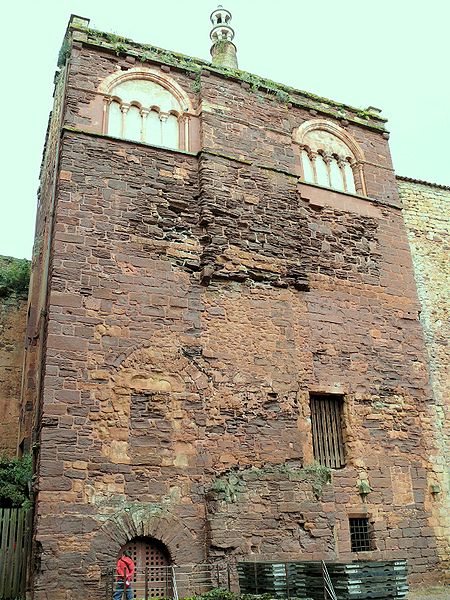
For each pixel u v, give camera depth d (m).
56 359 12.91
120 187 15.19
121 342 13.67
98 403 12.94
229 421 14.05
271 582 11.17
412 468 16.14
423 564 15.21
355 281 17.41
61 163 14.82
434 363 18.78
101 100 16.09
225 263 15.41
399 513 15.45
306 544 13.32
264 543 13.02
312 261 17.00
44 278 15.27
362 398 16.14
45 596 11.17
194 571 12.45
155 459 13.01
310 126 19.09
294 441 14.49
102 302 13.84
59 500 11.91
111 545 12.00
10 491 13.36
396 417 16.47
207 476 13.35
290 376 15.14
